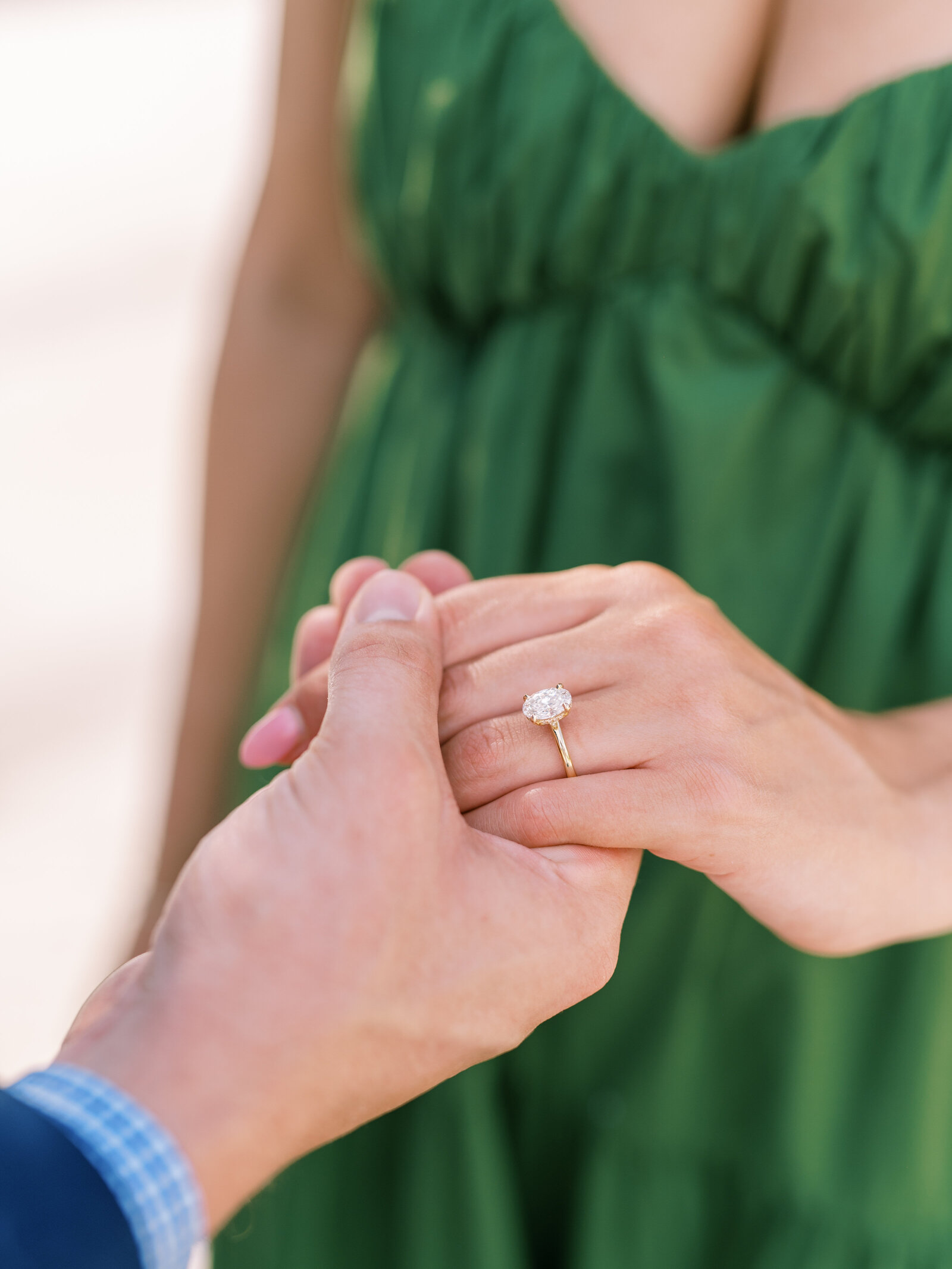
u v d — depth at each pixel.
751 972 0.54
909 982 0.54
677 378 0.52
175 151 3.48
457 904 0.42
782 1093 0.55
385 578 0.47
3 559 1.90
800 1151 0.55
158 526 1.99
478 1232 0.55
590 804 0.44
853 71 0.50
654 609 0.46
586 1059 0.56
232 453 0.62
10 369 2.44
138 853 1.33
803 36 0.51
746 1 0.51
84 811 1.41
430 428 0.57
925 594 0.54
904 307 0.50
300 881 0.41
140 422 2.27
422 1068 0.42
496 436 0.55
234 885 0.41
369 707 0.42
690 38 0.51
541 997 0.43
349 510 0.58
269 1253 0.57
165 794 0.63
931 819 0.47
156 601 1.80
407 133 0.55
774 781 0.45
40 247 2.95
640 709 0.45
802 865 0.45
